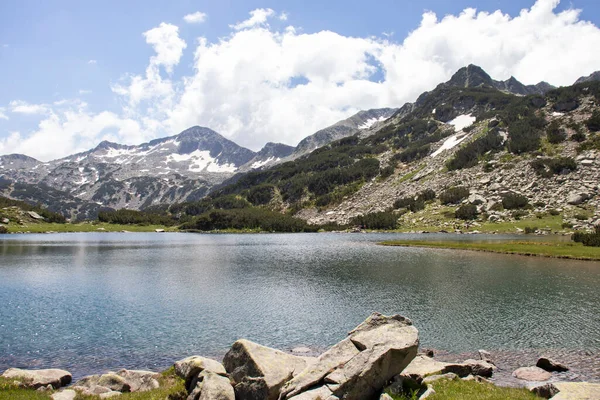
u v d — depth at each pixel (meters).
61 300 43.38
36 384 20.72
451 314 36.09
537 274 57.03
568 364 24.45
